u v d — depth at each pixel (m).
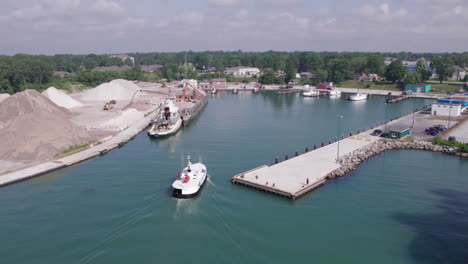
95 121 121.31
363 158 81.44
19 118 87.81
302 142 100.25
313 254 44.09
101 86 190.88
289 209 56.50
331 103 188.25
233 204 57.66
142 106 163.50
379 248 45.81
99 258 41.97
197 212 53.28
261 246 45.19
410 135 102.19
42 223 51.31
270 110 163.38
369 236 48.59
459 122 118.31
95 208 55.84
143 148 94.81
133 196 60.34
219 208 55.44
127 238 46.06
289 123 129.88
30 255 43.28
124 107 156.38
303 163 77.19
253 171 72.12
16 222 51.78
